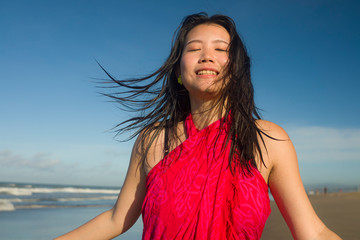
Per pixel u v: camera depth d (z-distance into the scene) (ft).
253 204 3.55
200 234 3.48
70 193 121.70
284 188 3.78
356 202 60.39
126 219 4.58
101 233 4.61
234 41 4.41
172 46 5.03
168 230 3.64
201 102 4.42
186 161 3.92
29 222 34.88
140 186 4.56
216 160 3.80
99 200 89.76
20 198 85.30
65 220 37.58
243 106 4.06
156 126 4.67
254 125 3.87
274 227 25.52
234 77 4.22
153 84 5.16
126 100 5.26
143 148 4.55
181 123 4.60
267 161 3.86
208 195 3.62
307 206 3.69
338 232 21.70
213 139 3.97
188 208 3.63
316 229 3.57
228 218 3.52
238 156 3.82
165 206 3.75
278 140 3.90
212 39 4.36
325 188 183.62
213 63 4.26
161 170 4.03
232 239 3.45
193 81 4.31
